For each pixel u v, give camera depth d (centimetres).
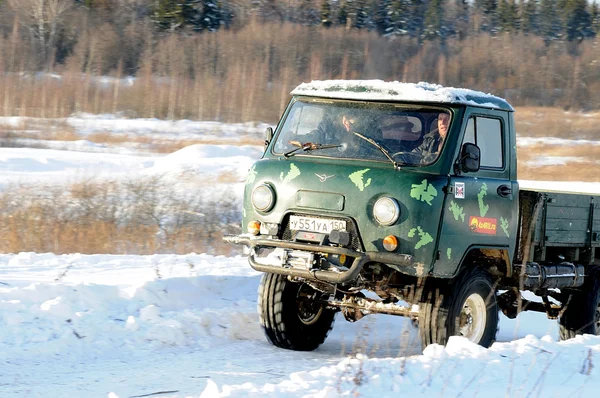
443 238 2450
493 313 2659
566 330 3195
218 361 2508
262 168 2583
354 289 2598
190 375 2311
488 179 2625
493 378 2019
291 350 2734
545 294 3181
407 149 2502
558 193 2967
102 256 4188
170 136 17500
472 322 2622
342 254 2400
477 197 2556
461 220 2502
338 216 2452
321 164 2520
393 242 2400
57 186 5944
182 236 5012
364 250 2430
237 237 2569
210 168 7850
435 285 2550
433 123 2517
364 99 2575
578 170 12875
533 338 2411
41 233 4791
